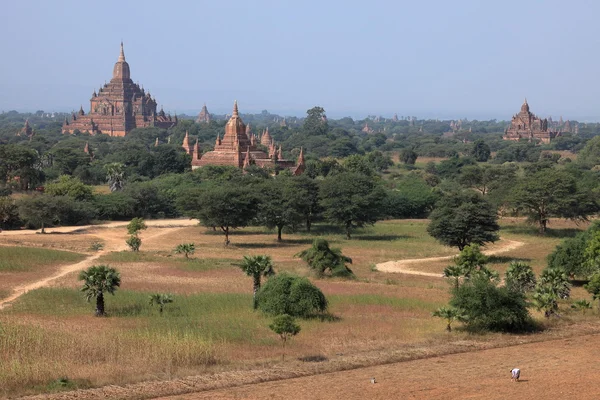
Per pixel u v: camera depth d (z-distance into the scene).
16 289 68.56
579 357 48.47
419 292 69.44
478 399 39.38
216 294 65.69
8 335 47.19
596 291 62.25
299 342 50.22
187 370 43.31
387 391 40.59
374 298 65.19
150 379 41.78
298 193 114.38
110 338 48.19
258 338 50.94
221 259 90.44
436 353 49.25
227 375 42.94
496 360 47.66
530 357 48.44
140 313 58.56
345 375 43.91
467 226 93.12
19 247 94.75
